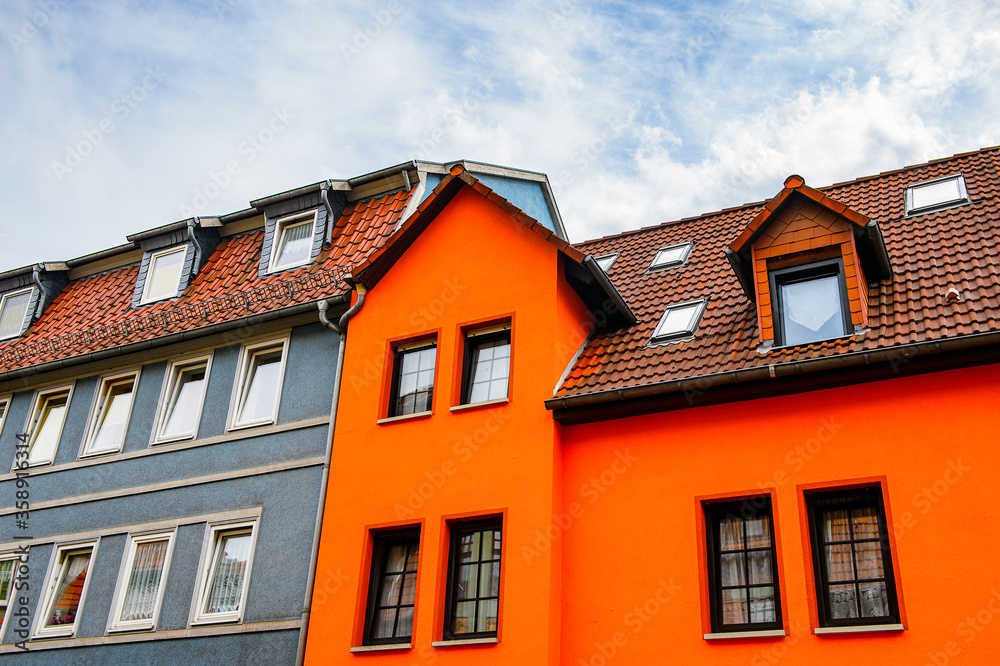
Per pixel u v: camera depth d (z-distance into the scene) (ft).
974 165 52.75
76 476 56.44
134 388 57.93
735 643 35.60
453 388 45.88
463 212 51.21
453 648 39.65
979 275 40.32
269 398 52.90
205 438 52.80
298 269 57.72
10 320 70.13
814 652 34.14
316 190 60.18
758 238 43.47
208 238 64.75
